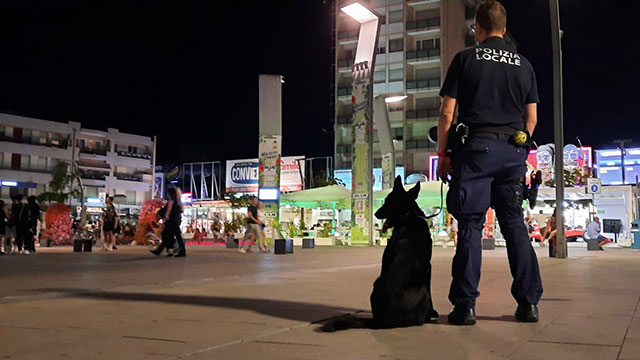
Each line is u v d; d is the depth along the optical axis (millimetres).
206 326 3883
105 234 20234
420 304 3814
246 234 19297
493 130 4039
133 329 3779
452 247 25688
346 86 63750
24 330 3756
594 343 3250
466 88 4105
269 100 27844
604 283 7141
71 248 23484
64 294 5738
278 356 2949
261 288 6547
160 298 5531
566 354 2961
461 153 4070
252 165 60969
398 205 3922
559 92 14734
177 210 14891
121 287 6543
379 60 61656
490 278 7961
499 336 3480
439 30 59219
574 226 36844
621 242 34469
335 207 31172
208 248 24406
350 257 14953
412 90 59938
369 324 3760
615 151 50219
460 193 3998
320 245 28391
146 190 84312
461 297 3908
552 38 14898
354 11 23625
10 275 8461
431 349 3105
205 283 7312
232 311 4613
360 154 24516
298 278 8039
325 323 3965
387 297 3732
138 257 14578
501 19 4219
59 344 3283
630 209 34906
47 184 72750
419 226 3904
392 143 30906
